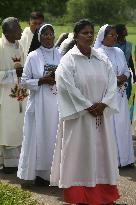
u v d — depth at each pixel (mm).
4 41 9766
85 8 53031
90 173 7359
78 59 7434
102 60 7539
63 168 7402
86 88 7395
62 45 9992
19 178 9359
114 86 7570
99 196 7484
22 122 9969
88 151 7359
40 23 10906
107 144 7441
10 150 9922
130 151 10281
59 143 7547
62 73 7414
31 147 8828
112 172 7449
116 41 10688
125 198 8258
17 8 28203
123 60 10227
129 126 10297
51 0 32062
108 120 7504
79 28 7406
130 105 12758
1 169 10227
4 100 9852
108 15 54969
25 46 10922
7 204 6414
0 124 9922
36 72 8836
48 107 8812
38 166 8828
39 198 8242
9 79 9688
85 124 7359
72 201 7402
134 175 9656
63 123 7449
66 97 7410
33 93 8898
